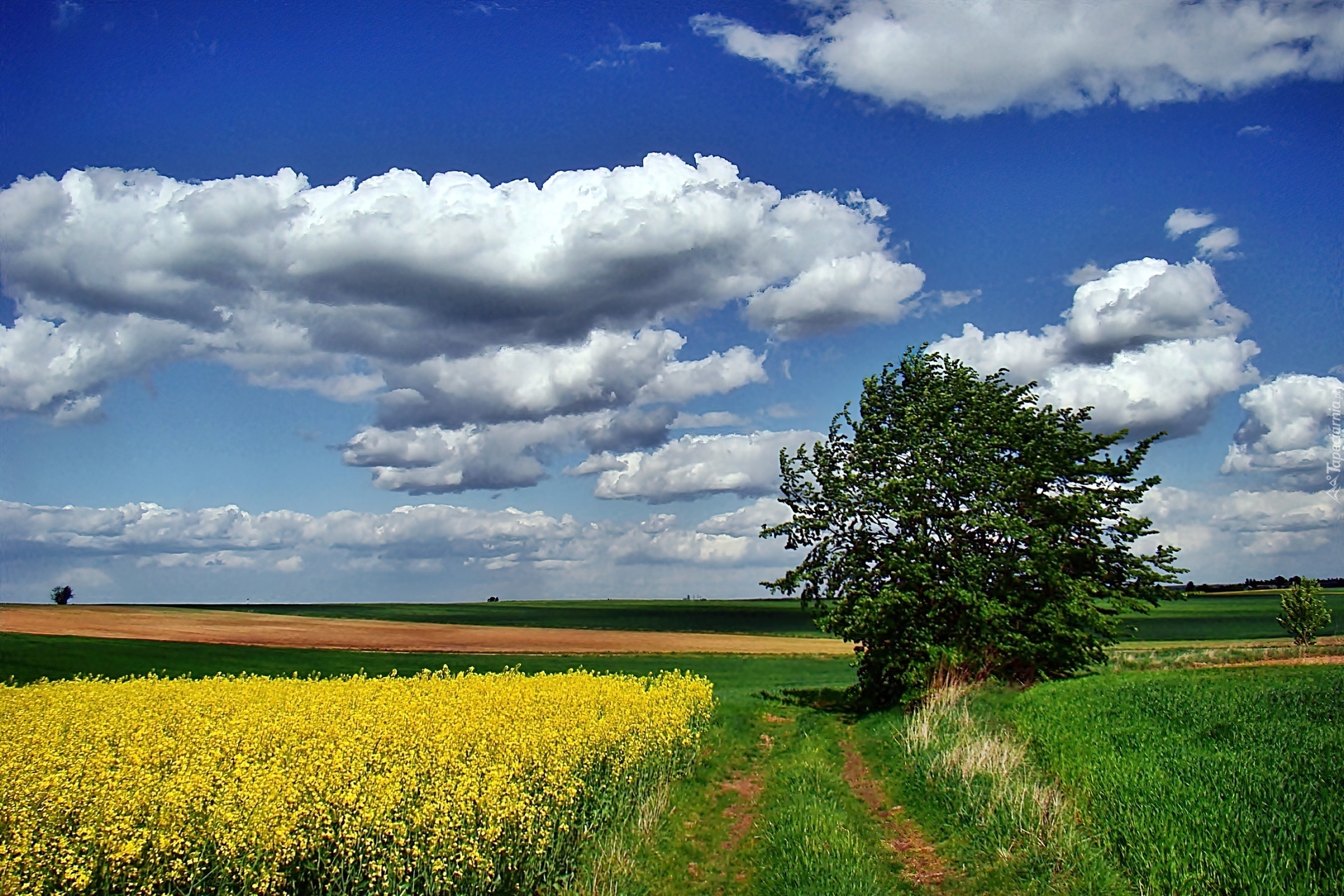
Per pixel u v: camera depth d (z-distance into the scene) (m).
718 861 13.53
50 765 12.43
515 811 11.78
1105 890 10.69
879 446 31.55
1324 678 25.59
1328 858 10.80
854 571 30.88
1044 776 15.83
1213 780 14.24
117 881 10.23
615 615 112.50
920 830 15.03
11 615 78.44
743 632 86.31
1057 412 32.81
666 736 19.47
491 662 54.66
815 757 20.50
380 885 10.74
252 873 10.49
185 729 16.25
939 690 27.19
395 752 14.47
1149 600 32.19
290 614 112.94
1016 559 30.12
